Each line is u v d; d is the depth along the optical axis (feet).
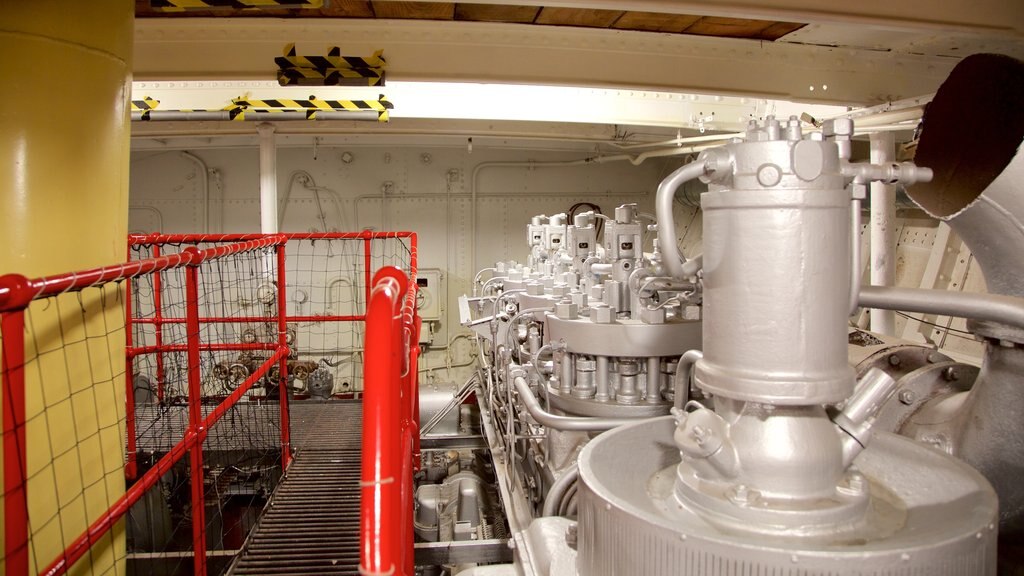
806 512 4.06
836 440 4.33
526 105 16.19
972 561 3.76
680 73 12.30
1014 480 5.48
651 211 24.12
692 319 8.78
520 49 11.92
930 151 5.82
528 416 10.35
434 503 12.53
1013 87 5.59
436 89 16.05
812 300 4.09
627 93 16.34
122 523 8.05
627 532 4.16
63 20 6.67
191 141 21.38
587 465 4.78
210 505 14.03
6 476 4.82
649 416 8.36
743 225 4.16
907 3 8.77
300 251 23.08
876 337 8.83
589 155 23.44
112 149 7.29
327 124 18.39
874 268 13.15
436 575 10.94
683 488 4.63
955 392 6.79
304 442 14.42
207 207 22.63
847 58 12.81
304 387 21.15
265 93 15.94
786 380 4.09
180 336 21.11
